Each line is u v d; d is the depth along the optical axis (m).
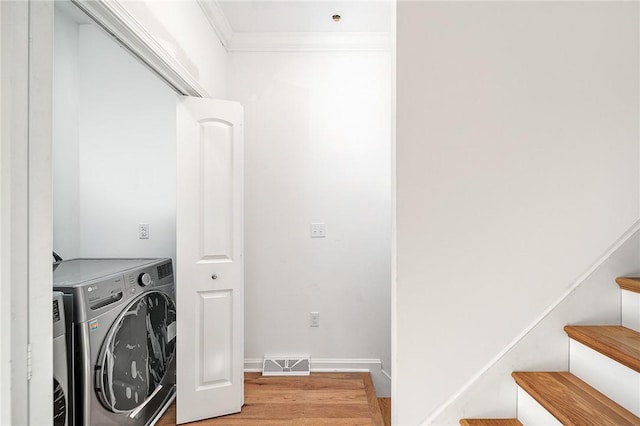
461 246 1.51
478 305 1.51
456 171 1.52
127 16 1.39
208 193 2.19
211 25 2.45
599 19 1.52
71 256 2.54
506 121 1.52
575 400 1.21
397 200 1.52
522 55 1.52
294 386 2.57
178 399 2.08
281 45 2.85
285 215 2.87
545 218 1.51
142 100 2.65
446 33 1.52
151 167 2.65
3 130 0.83
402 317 1.51
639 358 1.08
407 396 1.50
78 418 1.48
